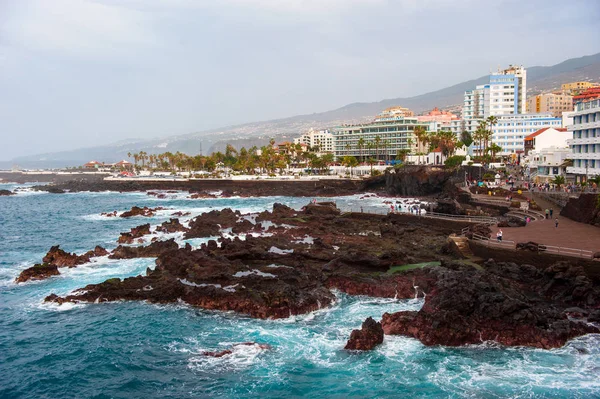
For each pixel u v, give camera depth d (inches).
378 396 1332.4
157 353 1617.9
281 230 3513.8
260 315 1882.4
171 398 1354.6
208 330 1781.5
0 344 1716.3
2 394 1400.1
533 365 1467.8
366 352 1571.1
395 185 6791.3
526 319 1609.3
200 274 2261.3
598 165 3801.7
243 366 1518.2
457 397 1315.2
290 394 1355.8
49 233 3951.8
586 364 1467.8
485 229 2714.1
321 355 1569.9
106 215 4970.5
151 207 5890.8
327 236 3218.5
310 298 1939.0
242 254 2566.4
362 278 2149.4
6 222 4680.1
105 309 2025.1
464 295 1696.6
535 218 3095.5
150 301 2084.2
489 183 5000.0
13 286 2368.4
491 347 1577.3
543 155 5147.6
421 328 1649.9
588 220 2812.5
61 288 2320.4
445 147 7755.9
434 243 2910.9
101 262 2778.1
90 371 1513.3
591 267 1941.4
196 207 5757.9
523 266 2116.1
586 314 1772.9
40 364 1569.9
